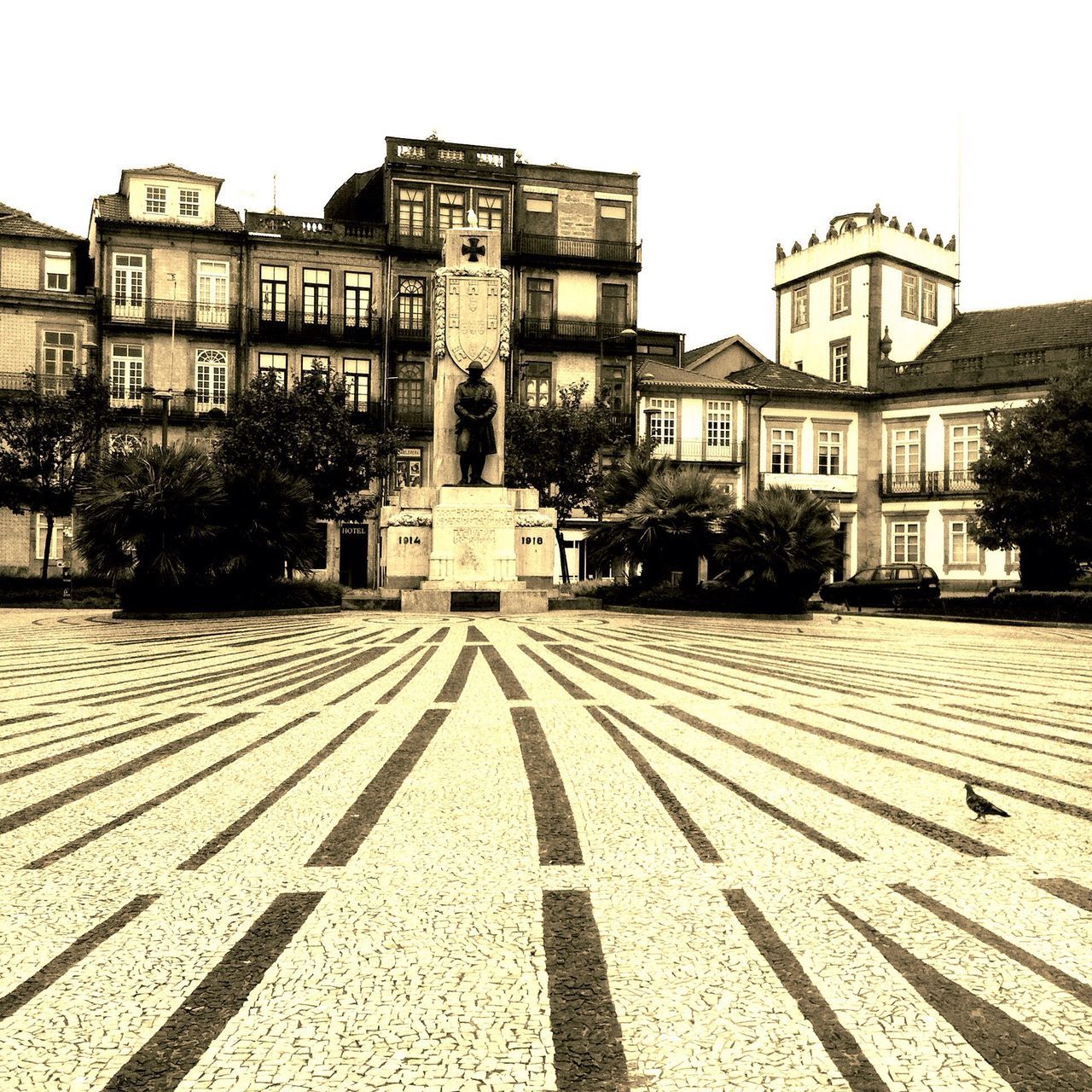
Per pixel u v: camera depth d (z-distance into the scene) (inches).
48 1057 105.1
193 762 250.8
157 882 159.6
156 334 1653.5
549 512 954.1
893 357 1994.3
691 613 888.9
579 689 384.5
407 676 426.3
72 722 310.3
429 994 119.6
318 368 1513.3
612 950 132.6
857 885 158.1
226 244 1688.0
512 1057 105.0
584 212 1849.2
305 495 859.4
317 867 167.3
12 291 1579.7
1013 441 1122.7
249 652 531.8
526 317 1802.4
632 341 1813.5
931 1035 109.8
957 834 186.9
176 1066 103.3
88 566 795.4
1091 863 170.2
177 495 778.8
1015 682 434.0
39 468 1326.3
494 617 830.5
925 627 872.9
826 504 932.6
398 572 935.0
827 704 353.7
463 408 945.5
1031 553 1125.7
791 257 2187.5
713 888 156.4
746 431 1900.8
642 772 238.8
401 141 1770.4
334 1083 100.0
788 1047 107.1
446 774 237.0
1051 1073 102.0
